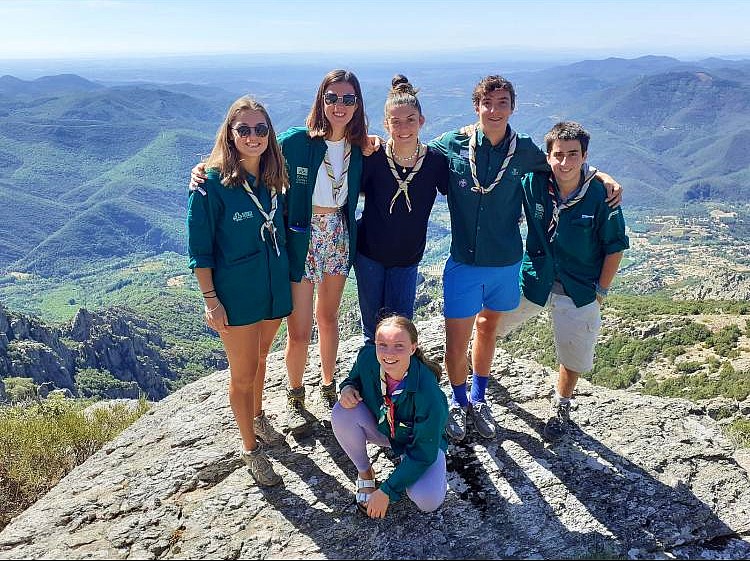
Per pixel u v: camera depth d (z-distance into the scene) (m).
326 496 2.43
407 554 2.13
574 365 2.76
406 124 2.52
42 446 3.45
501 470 2.57
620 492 2.45
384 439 2.39
